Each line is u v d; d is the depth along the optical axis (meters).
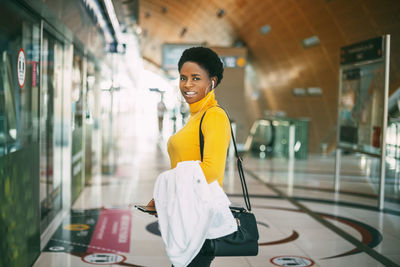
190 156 2.16
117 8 7.80
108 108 10.22
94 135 10.12
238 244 2.07
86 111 8.20
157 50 32.59
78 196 7.39
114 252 4.50
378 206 6.89
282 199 7.62
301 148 14.76
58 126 6.00
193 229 1.96
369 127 7.25
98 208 6.53
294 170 11.65
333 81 16.62
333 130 17.56
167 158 13.92
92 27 7.22
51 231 5.14
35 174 4.01
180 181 1.99
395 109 7.75
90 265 4.08
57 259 4.22
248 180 9.70
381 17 11.33
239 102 17.44
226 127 2.09
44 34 4.96
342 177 10.42
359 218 6.30
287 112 22.09
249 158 14.71
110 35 10.44
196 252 1.96
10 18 3.21
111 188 8.31
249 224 2.13
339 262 4.35
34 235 4.04
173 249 1.96
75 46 6.62
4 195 3.04
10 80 3.21
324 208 6.93
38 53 4.08
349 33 13.12
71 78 6.21
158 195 2.06
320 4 13.02
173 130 26.12
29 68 3.75
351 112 7.93
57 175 5.98
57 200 5.92
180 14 21.03
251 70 23.08
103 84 10.29
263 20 16.75
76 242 4.82
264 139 17.09
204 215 1.96
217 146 2.02
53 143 5.66
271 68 20.56
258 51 20.27
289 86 20.27
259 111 26.69
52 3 4.00
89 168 8.91
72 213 6.18
